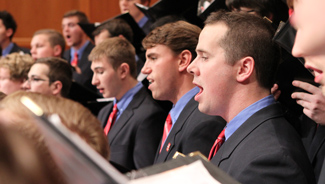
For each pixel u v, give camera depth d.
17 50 7.28
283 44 1.92
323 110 2.21
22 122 0.82
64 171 0.59
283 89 2.41
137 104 3.46
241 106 2.05
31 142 0.55
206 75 2.07
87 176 0.59
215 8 3.04
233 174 1.88
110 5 8.38
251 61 2.01
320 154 2.27
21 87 4.46
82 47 6.82
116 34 4.93
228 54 2.03
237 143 1.98
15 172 0.52
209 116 2.52
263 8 2.75
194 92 2.78
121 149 3.31
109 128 3.60
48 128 0.61
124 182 0.59
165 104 3.51
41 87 4.13
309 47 0.77
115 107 3.65
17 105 1.03
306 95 2.24
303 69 2.22
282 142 1.87
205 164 1.20
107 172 0.59
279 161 1.80
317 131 2.34
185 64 2.79
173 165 1.19
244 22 2.05
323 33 0.75
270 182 1.78
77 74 5.86
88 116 1.24
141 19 6.04
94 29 5.50
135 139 3.30
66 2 8.50
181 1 3.88
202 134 2.47
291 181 1.77
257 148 1.88
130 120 3.38
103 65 3.59
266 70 2.03
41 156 0.56
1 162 0.51
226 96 2.06
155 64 2.80
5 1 8.57
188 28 2.82
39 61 4.18
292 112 2.51
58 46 6.25
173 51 2.78
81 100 4.31
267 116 1.99
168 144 2.63
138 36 4.95
